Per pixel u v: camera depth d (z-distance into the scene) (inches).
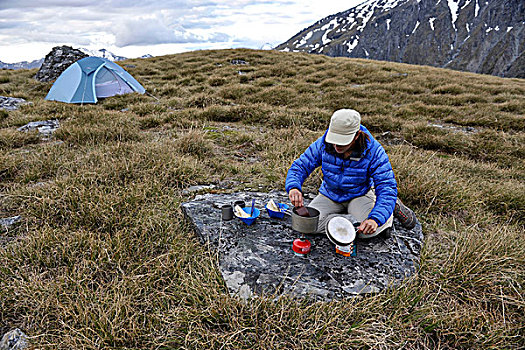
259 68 673.0
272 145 230.8
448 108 388.5
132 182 144.3
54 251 100.7
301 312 79.2
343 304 83.7
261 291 87.6
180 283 93.0
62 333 78.0
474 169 207.6
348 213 114.8
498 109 390.6
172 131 263.0
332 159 105.0
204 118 317.1
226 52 888.3
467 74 754.2
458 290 96.0
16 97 445.4
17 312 84.0
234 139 251.3
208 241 105.8
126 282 88.7
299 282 90.1
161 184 149.3
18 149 208.1
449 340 81.6
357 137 98.1
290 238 110.0
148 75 647.1
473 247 105.4
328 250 103.7
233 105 395.5
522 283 98.3
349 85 535.5
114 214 119.8
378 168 100.5
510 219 143.5
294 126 275.0
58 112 332.2
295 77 602.2
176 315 82.0
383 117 325.1
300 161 115.6
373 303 84.2
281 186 161.9
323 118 316.8
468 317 85.1
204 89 490.6
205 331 77.4
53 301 83.3
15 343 74.9
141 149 183.9
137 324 79.5
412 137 277.9
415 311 86.1
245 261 98.3
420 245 110.0
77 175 147.7
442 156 244.7
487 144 257.1
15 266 96.5
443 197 149.3
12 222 120.3
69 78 410.3
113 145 199.2
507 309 90.5
